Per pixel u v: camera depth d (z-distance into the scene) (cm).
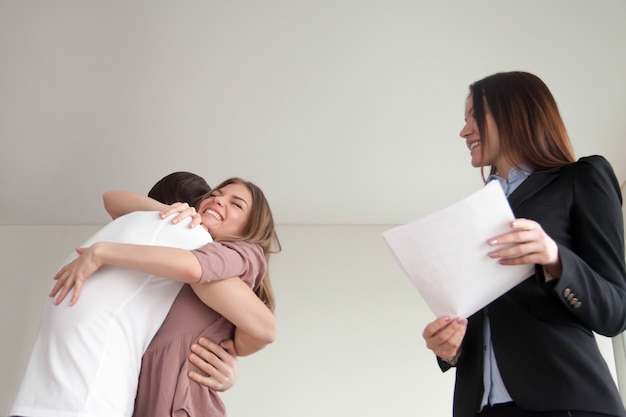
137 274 121
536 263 104
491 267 106
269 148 367
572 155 128
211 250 125
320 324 379
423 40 297
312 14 288
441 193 393
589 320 104
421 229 108
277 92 331
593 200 114
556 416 101
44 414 103
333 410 354
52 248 416
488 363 115
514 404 109
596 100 324
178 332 123
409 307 383
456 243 106
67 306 114
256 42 304
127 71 321
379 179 385
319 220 416
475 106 137
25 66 317
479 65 309
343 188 393
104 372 108
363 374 363
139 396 117
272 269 397
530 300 111
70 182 393
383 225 417
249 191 163
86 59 314
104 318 113
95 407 105
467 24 287
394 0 279
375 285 392
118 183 395
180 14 291
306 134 356
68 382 106
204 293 124
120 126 354
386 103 333
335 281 393
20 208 413
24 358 379
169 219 132
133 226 129
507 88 134
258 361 368
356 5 282
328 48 305
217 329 130
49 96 334
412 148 361
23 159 377
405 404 354
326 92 329
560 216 116
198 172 387
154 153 373
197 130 357
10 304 396
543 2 274
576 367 103
